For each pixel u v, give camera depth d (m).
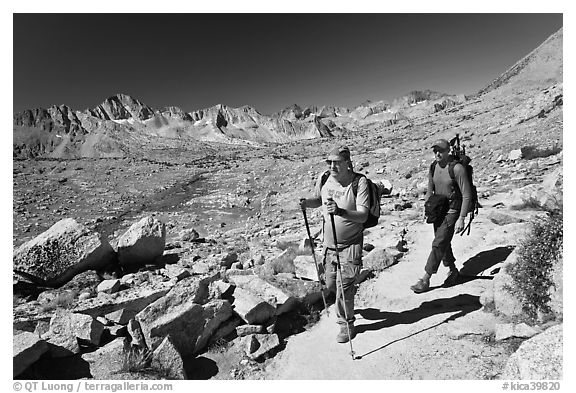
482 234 9.27
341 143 92.75
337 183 5.62
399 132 86.81
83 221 26.84
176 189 41.62
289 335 6.21
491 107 80.75
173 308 5.77
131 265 9.13
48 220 27.33
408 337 5.67
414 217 13.00
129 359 5.07
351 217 5.27
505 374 4.44
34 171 55.31
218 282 6.67
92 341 5.40
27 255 7.56
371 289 7.55
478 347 5.19
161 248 9.48
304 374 5.12
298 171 46.25
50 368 5.01
